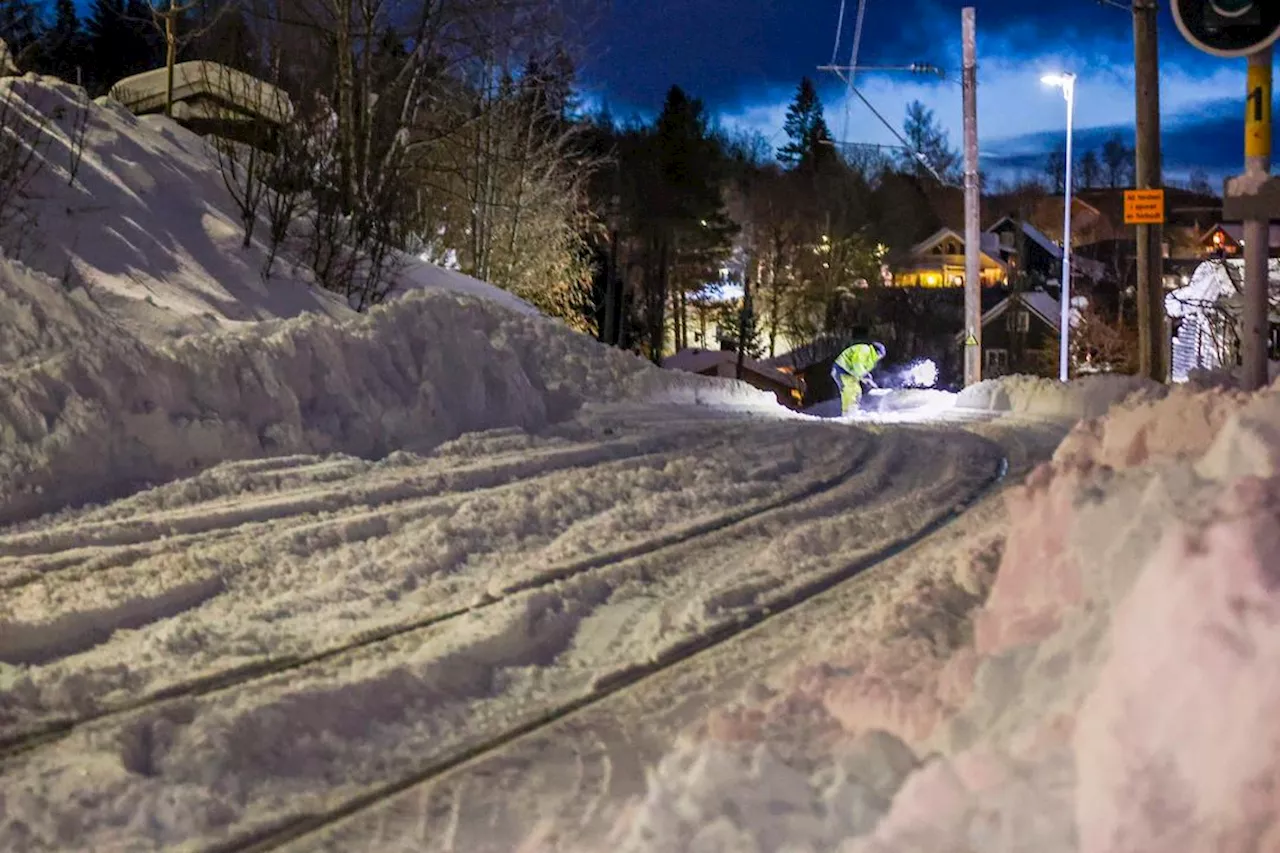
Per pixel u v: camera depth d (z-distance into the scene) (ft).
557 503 31.12
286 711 17.19
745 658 20.26
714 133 274.98
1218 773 9.67
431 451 36.70
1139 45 65.05
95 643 20.45
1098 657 12.30
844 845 11.82
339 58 67.36
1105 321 194.70
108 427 29.50
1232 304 121.49
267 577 24.30
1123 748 10.42
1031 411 68.33
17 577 22.77
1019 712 12.80
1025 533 16.85
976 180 95.40
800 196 272.92
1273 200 31.30
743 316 203.72
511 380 42.70
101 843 13.96
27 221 43.93
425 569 25.21
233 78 64.95
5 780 15.23
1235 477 14.35
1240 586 10.67
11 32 76.43
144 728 16.74
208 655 19.76
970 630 18.37
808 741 14.79
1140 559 13.15
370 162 69.67
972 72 95.04
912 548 27.84
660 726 17.48
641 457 38.45
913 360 203.31
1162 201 64.80
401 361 39.11
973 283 95.40
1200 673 10.30
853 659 17.78
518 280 107.45
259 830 14.37
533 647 21.33
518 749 16.78
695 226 214.48
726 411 57.06
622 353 57.72
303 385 35.47
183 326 38.91
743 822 12.53
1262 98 30.37
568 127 119.96
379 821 14.66
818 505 32.71
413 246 83.30
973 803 11.27
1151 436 22.30
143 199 52.37
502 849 13.84
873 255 237.25
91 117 55.98
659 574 25.84
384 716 17.95
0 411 27.96
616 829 13.42
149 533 26.12
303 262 56.59
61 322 31.94
